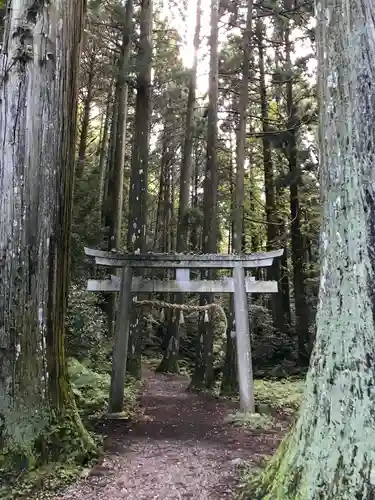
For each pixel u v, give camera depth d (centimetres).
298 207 1240
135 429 554
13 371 340
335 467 220
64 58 391
